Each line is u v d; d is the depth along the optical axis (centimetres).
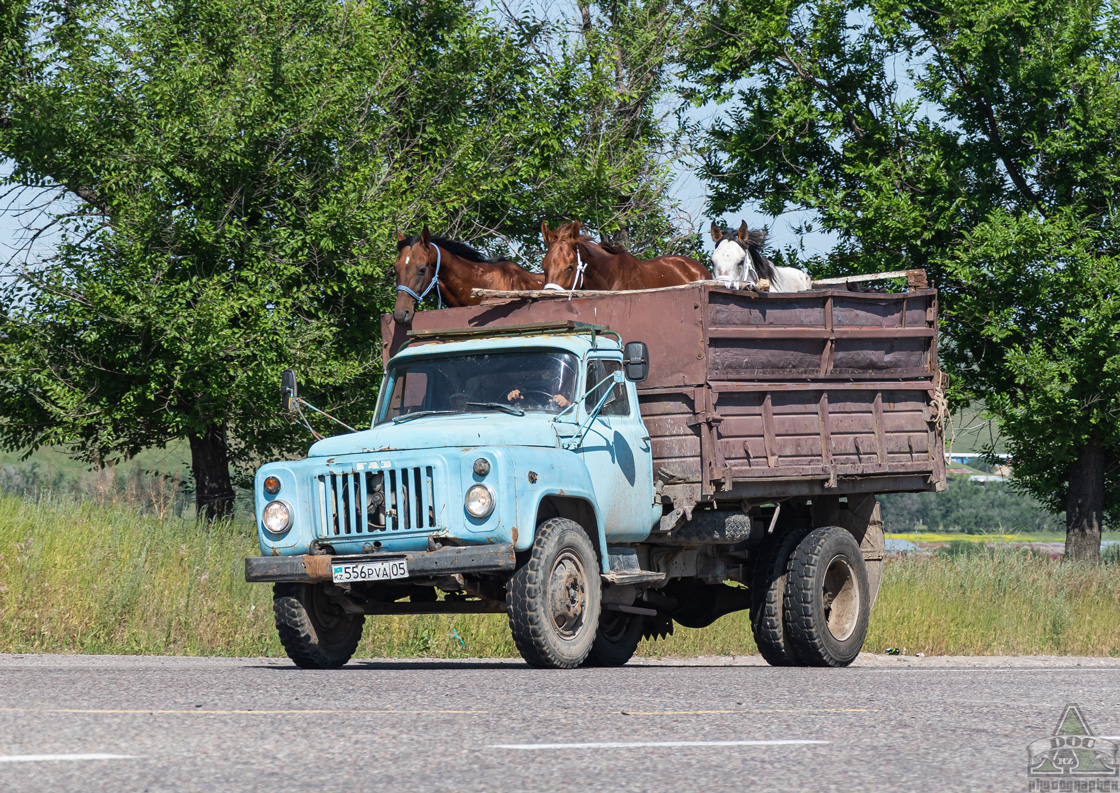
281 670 1605
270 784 674
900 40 5294
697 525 1936
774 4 5306
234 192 3762
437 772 716
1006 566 3738
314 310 4025
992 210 4891
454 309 2120
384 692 1180
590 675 1463
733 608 2266
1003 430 4806
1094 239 4903
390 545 1586
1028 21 4897
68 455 4216
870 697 1208
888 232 4947
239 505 4816
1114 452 5012
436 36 4906
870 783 699
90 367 3803
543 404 1766
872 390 2180
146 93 3759
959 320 4956
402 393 1862
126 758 752
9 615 2209
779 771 734
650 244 5294
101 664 1747
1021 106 4991
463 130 4512
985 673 1762
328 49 3994
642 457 1866
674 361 1895
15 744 803
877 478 2220
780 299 2011
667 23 5262
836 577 2138
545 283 2370
